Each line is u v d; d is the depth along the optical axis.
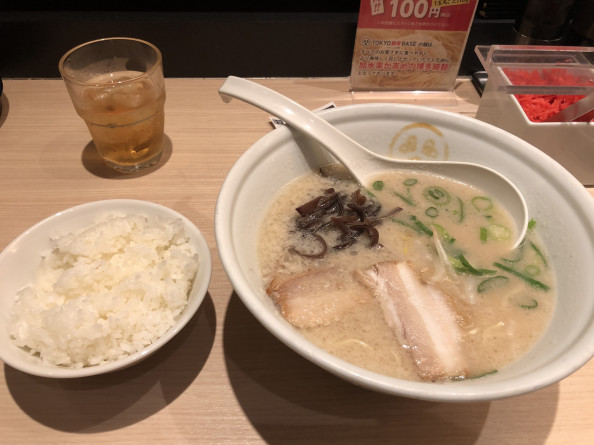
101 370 0.21
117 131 0.34
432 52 0.42
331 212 0.29
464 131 0.31
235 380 0.25
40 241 0.27
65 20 0.43
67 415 0.23
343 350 0.22
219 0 0.44
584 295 0.23
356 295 0.25
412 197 0.31
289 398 0.24
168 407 0.23
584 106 0.33
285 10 0.45
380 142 0.32
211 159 0.38
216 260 0.30
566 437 0.23
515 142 0.29
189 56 0.46
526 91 0.34
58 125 0.41
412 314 0.24
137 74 0.38
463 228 0.29
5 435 0.22
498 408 0.24
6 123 0.41
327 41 0.46
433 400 0.17
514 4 0.47
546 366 0.18
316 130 0.30
